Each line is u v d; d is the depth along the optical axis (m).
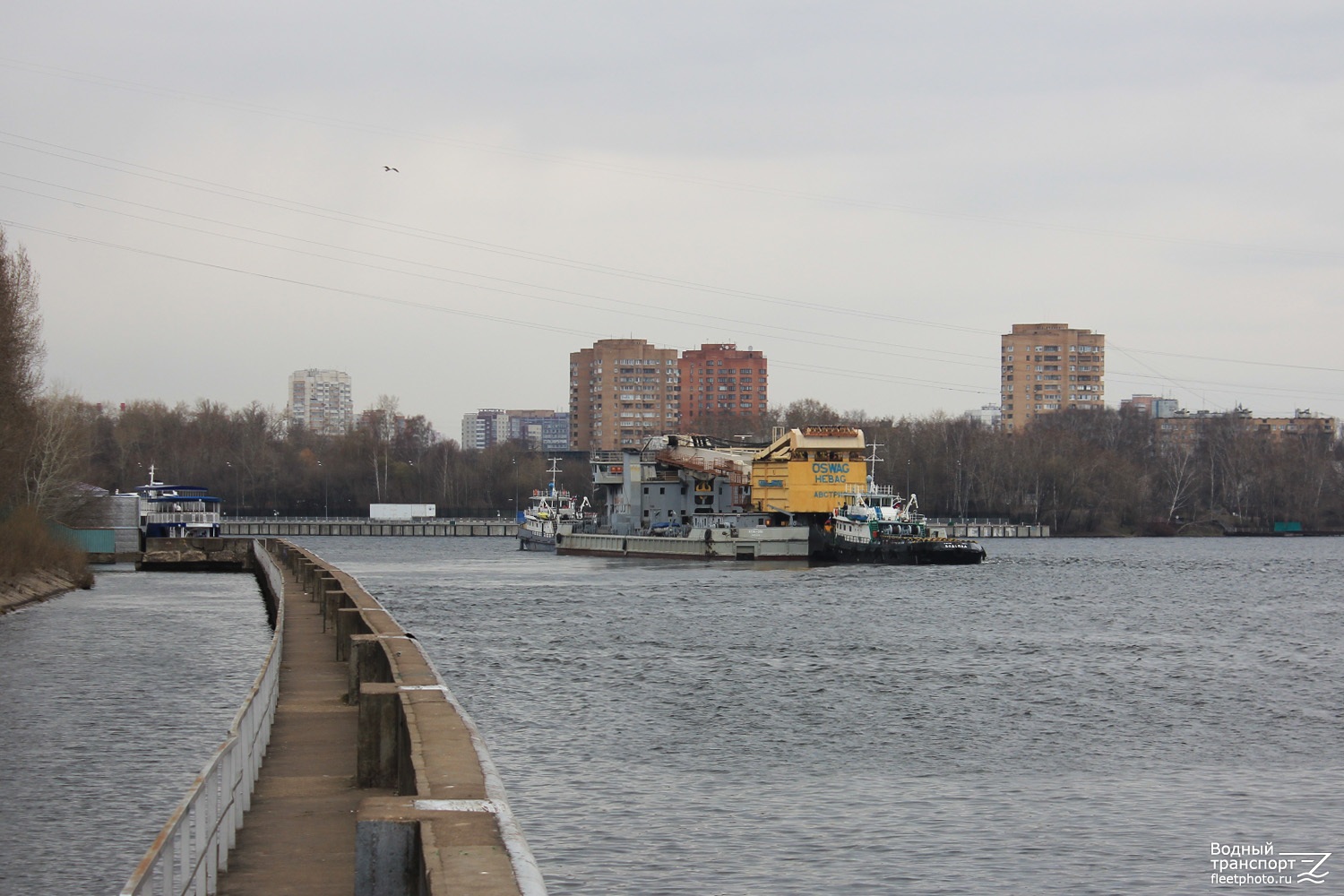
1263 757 43.00
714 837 32.75
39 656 64.50
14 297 110.25
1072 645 73.88
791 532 149.88
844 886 29.36
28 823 31.47
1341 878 30.53
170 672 58.66
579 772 39.31
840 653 68.56
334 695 38.38
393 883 17.23
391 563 169.62
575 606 97.75
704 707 51.03
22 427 109.94
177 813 16.64
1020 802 36.69
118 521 150.25
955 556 146.88
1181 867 31.25
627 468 171.12
